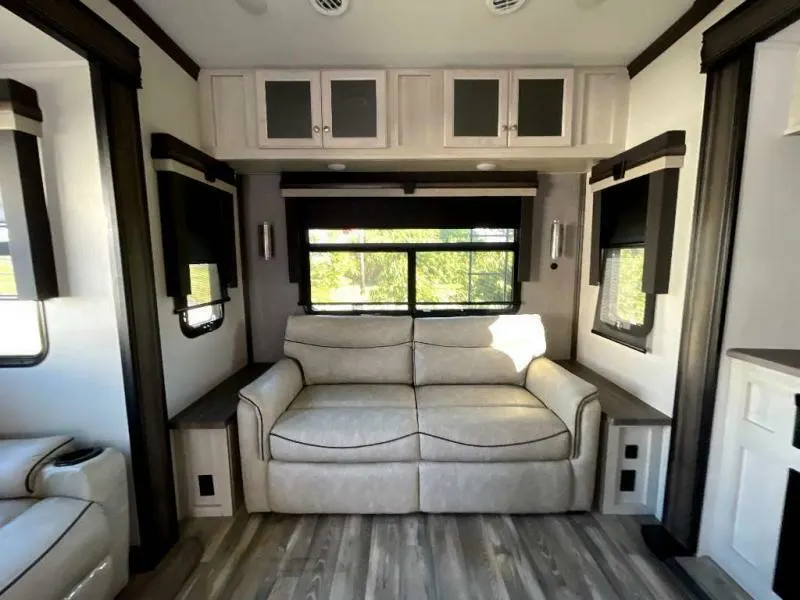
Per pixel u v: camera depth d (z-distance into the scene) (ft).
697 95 5.37
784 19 3.99
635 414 5.98
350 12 5.38
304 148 6.92
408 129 6.88
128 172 4.93
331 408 6.80
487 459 5.98
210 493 6.20
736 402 4.80
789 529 4.14
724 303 4.83
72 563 3.87
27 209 4.66
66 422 5.29
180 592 4.84
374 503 6.06
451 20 5.56
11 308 5.10
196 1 5.13
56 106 4.77
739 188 4.64
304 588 4.87
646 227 6.19
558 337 9.32
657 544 5.49
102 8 4.62
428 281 9.27
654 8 5.32
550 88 6.81
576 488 6.03
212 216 7.32
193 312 6.82
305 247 9.14
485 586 4.89
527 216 8.83
